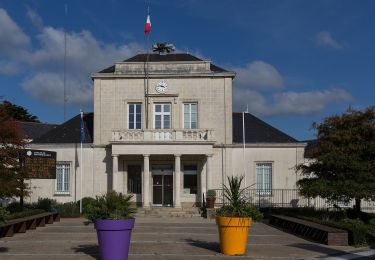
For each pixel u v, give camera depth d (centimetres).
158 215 3077
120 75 3447
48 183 3419
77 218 3028
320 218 2319
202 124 3428
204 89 3447
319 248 1591
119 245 1226
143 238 1870
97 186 3403
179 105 3438
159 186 3409
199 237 1909
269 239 1870
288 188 3397
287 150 3425
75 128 3616
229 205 1450
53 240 1825
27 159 2617
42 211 2755
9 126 2475
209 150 3259
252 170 3416
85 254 1424
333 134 2245
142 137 3284
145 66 3472
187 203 3375
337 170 2220
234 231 1408
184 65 3478
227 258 1346
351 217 2342
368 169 2152
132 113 3466
